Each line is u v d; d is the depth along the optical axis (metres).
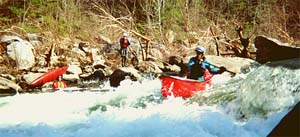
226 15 25.61
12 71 13.57
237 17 25.78
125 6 23.89
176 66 14.77
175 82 8.22
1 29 19.00
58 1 21.17
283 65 5.71
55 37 17.91
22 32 18.62
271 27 23.77
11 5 20.70
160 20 21.98
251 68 11.28
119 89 10.00
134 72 11.84
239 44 19.11
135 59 16.03
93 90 10.56
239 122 5.39
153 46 18.81
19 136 5.70
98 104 7.91
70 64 15.11
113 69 14.90
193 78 8.80
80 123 6.25
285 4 25.52
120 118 6.30
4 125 6.35
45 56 15.48
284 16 23.94
